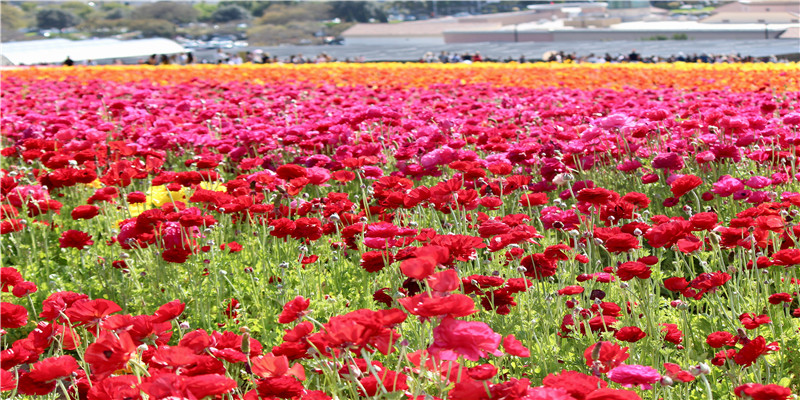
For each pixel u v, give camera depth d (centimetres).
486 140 783
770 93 1205
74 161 714
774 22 7169
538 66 2394
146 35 13700
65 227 684
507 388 231
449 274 260
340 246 504
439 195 464
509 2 13650
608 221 471
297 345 294
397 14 14112
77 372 311
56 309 353
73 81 1989
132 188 755
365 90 1467
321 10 13938
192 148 910
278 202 579
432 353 230
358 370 273
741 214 431
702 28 6912
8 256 606
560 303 407
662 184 679
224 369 283
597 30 7506
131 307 487
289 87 1568
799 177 565
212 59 4444
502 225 390
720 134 704
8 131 997
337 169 714
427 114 981
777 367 348
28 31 13475
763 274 438
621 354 280
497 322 373
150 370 292
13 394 321
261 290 477
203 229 545
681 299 399
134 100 1357
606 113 1079
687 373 268
